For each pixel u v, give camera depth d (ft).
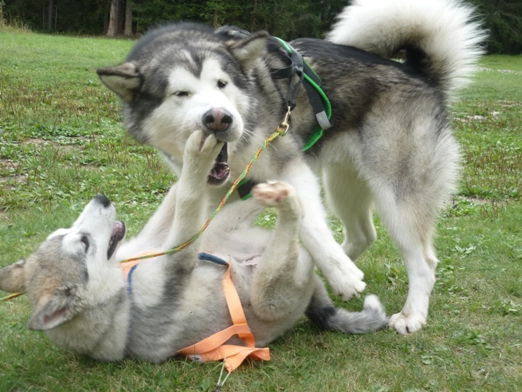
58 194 8.23
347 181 6.08
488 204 8.80
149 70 4.86
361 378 4.39
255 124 5.09
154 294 4.58
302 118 5.49
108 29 51.80
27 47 27.02
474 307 5.38
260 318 4.77
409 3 5.68
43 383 4.37
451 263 6.38
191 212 4.46
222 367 4.38
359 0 5.90
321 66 5.56
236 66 4.99
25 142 10.98
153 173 9.32
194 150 4.31
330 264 4.82
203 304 4.62
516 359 4.65
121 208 7.83
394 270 6.18
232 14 45.75
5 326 5.01
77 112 13.56
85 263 4.42
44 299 4.26
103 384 4.32
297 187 5.13
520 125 15.53
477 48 5.96
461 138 13.44
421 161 5.51
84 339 4.49
